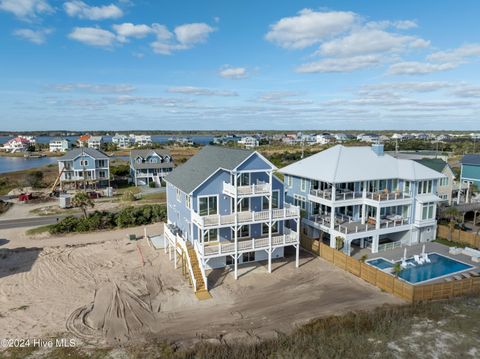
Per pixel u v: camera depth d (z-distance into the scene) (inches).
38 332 825.5
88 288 1060.5
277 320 893.8
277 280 1129.4
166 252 1369.3
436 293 998.4
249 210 1256.2
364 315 895.1
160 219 1806.1
